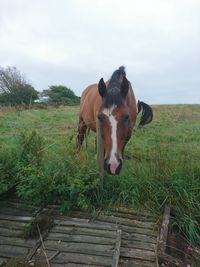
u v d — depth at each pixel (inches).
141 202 62.9
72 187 59.6
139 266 48.4
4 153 69.9
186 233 58.2
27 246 51.5
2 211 59.8
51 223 56.3
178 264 49.9
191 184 64.5
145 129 147.3
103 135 58.7
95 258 49.2
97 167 65.7
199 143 115.3
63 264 47.8
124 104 59.1
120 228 56.0
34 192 61.2
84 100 87.1
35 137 73.9
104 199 62.9
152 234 55.4
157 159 69.8
